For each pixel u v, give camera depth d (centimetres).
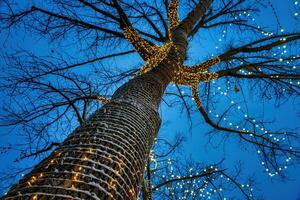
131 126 274
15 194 185
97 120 271
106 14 587
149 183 682
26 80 587
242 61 759
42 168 209
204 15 798
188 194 845
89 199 182
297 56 689
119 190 205
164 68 458
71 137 249
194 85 704
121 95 344
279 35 681
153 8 705
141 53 557
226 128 761
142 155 263
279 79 705
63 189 182
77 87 627
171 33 598
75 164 206
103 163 215
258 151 782
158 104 380
